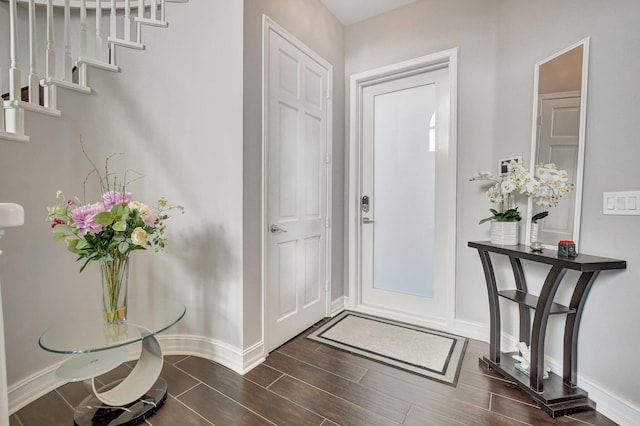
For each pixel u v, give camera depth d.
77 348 1.25
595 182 1.56
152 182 2.04
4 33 2.34
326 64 2.66
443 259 2.53
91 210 1.42
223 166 1.94
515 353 2.02
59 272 1.73
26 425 1.42
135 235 1.42
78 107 1.80
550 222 1.82
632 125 1.42
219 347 1.99
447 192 2.50
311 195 2.53
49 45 1.69
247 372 1.87
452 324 2.42
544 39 1.86
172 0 1.95
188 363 1.97
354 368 1.92
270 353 2.10
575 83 1.67
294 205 2.35
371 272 2.90
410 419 1.47
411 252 2.70
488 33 2.24
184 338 2.09
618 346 1.46
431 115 2.59
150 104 2.03
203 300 2.03
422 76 2.62
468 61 2.32
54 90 1.70
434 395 1.65
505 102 2.12
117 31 2.24
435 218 2.57
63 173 1.74
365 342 2.27
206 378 1.80
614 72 1.49
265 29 2.02
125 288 1.55
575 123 1.66
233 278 1.92
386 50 2.69
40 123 1.64
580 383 1.62
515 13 2.05
